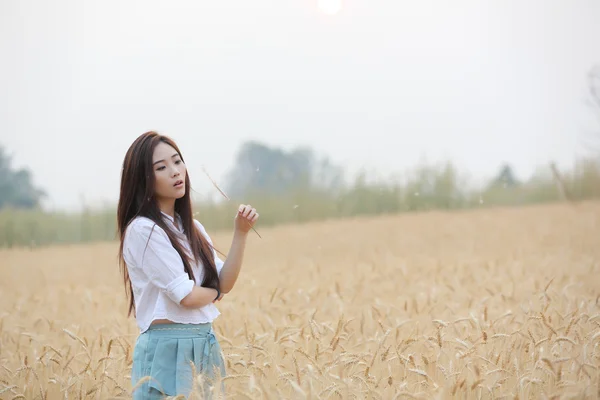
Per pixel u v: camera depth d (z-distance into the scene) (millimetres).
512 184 27203
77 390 5023
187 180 4656
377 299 7211
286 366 5105
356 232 18969
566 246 11664
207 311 4562
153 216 4465
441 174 26516
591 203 22578
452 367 4695
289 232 20359
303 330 5406
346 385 4375
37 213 25594
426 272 9797
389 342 5672
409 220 21469
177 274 4348
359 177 26703
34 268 15539
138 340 4512
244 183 27547
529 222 17844
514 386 4656
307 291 8102
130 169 4523
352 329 6016
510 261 10203
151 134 4570
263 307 7156
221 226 23172
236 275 4691
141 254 4391
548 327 5102
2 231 25109
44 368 5367
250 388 4062
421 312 6895
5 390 4914
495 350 5199
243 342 5984
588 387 4355
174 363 4406
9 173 35500
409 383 4727
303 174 27219
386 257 12594
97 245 22328
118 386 4785
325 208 26859
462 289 7852
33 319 7789
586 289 7621
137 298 4504
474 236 15820
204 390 4359
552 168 25469
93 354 5859
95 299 9250
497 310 6758
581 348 4945
